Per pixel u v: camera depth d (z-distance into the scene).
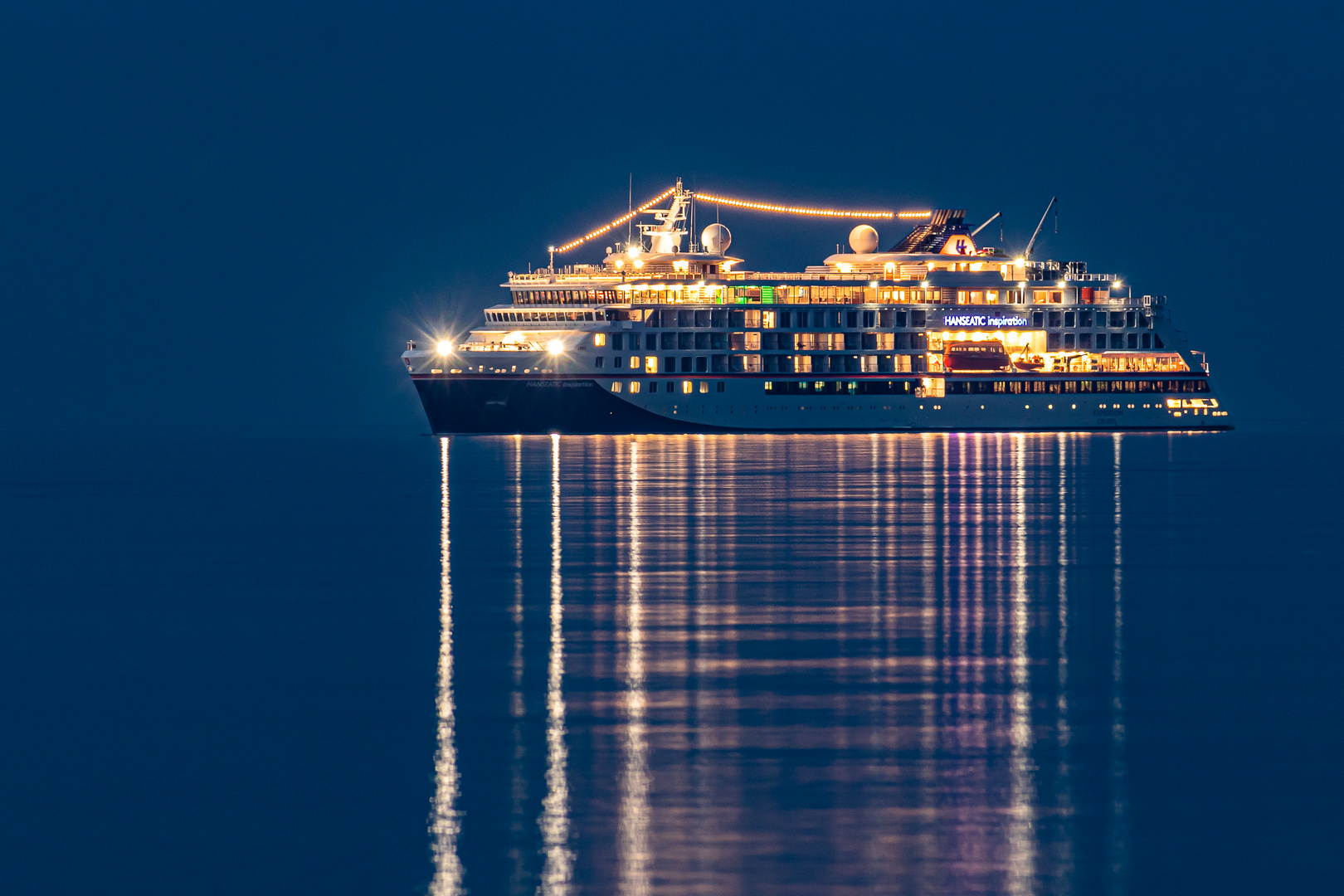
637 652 121.69
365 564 185.50
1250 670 113.62
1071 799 80.00
